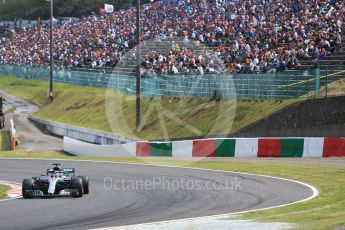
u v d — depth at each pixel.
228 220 42.62
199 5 190.00
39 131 166.75
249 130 106.31
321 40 120.12
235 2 171.50
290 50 117.62
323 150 94.50
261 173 78.56
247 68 121.12
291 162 89.12
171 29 174.38
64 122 165.88
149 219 45.53
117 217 46.78
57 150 121.44
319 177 73.38
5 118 193.62
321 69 107.62
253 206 52.53
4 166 92.75
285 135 101.88
